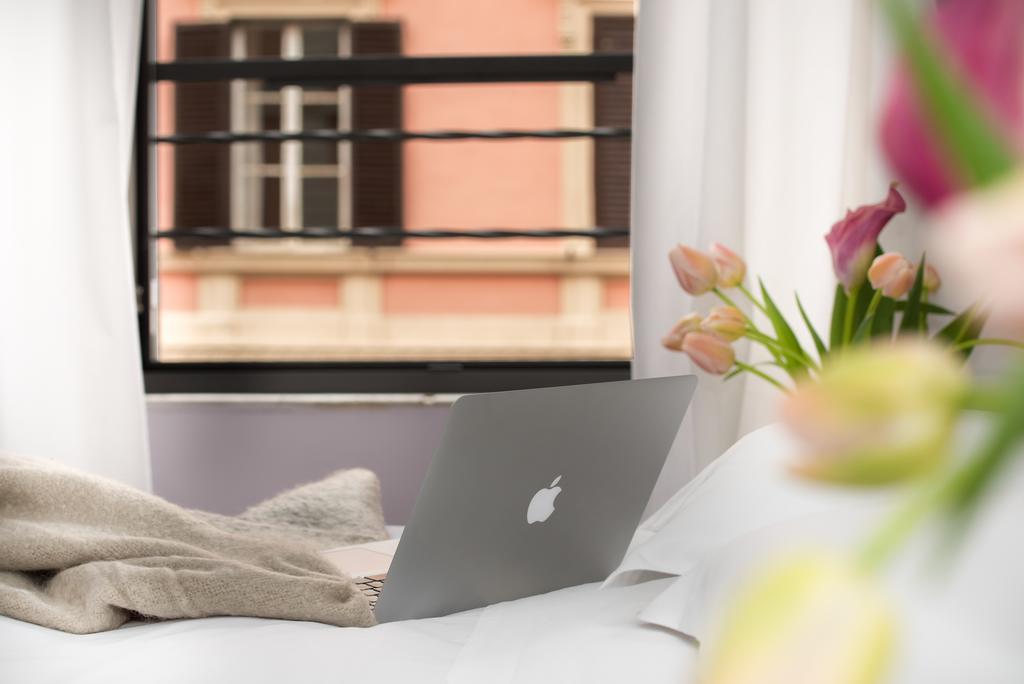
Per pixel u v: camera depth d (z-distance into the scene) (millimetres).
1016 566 704
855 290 1394
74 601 1089
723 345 1390
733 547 894
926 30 67
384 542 1448
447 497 1025
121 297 2189
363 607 1083
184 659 926
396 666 916
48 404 2180
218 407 2395
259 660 921
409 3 17266
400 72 2789
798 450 70
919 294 1413
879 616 69
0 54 2178
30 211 2180
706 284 1420
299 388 2451
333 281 17859
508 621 1000
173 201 17859
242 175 18234
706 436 2045
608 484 1164
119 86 2205
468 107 17781
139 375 2197
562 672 869
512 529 1102
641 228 2096
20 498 1210
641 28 2098
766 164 2086
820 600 70
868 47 2061
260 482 2391
